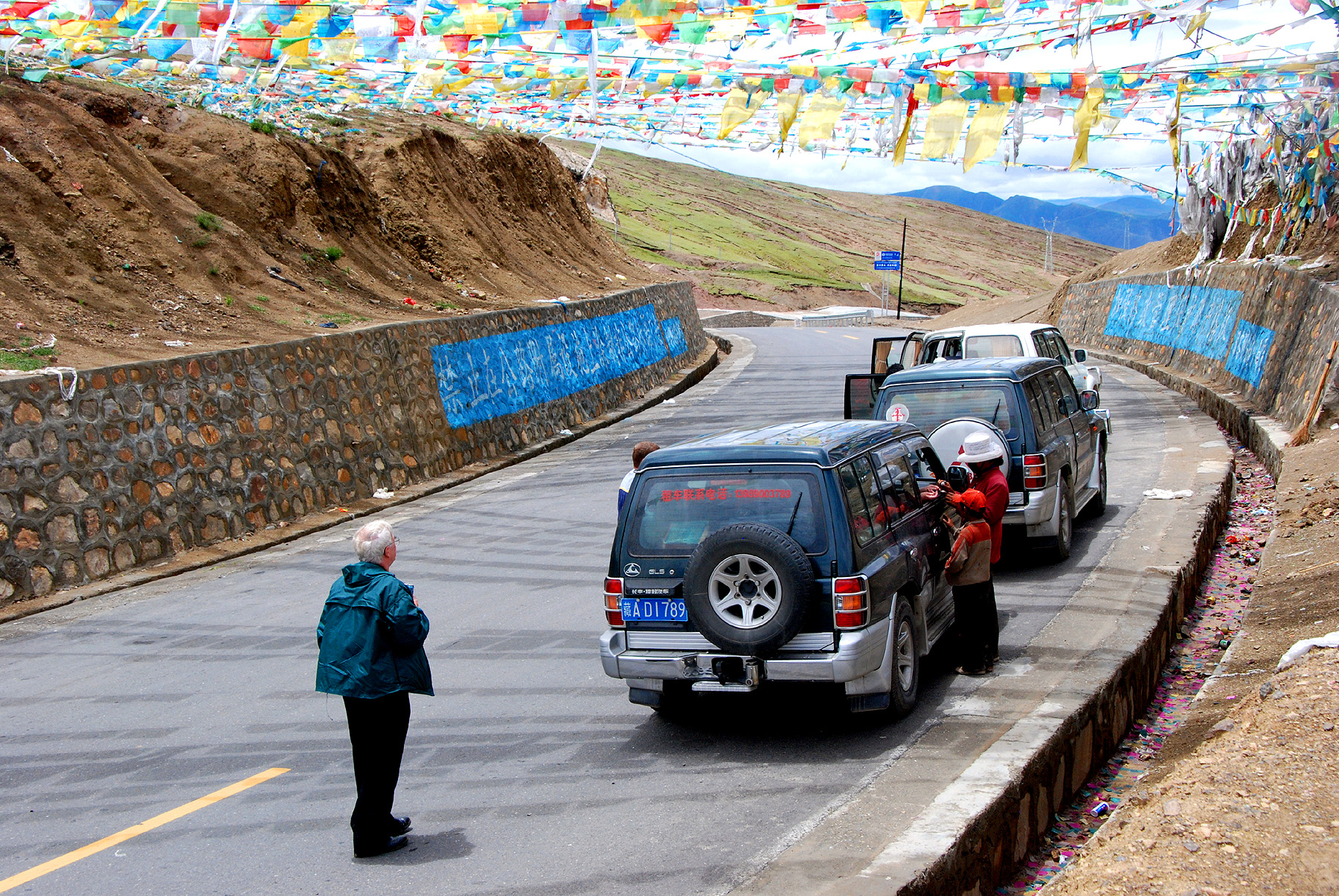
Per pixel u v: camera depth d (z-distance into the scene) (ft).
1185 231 110.52
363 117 96.27
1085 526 38.17
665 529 21.30
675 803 18.40
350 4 25.77
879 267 313.32
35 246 52.26
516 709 24.12
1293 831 13.43
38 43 34.99
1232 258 88.17
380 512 51.24
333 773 21.02
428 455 59.36
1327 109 39.27
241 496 45.91
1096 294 137.28
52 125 60.54
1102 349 121.08
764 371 118.52
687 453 21.58
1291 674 19.21
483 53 29.76
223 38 26.63
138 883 16.62
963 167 25.29
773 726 22.08
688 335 132.57
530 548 41.34
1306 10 23.91
